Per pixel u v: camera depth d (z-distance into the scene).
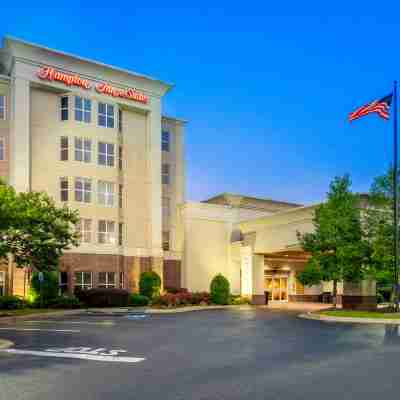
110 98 46.97
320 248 33.53
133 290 46.88
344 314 28.94
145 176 49.28
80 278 43.59
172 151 53.66
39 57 43.09
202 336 20.14
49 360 14.18
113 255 45.62
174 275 50.88
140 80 48.78
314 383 10.84
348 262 32.09
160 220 48.94
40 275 38.34
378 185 31.39
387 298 44.69
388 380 11.07
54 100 44.59
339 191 33.66
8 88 42.53
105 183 46.03
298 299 53.31
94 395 10.01
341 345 16.73
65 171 43.94
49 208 35.44
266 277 51.34
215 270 52.50
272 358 14.27
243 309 39.94
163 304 40.56
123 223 47.19
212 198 56.88
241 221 53.22
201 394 9.95
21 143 41.72
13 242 34.53
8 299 37.47
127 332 21.83
